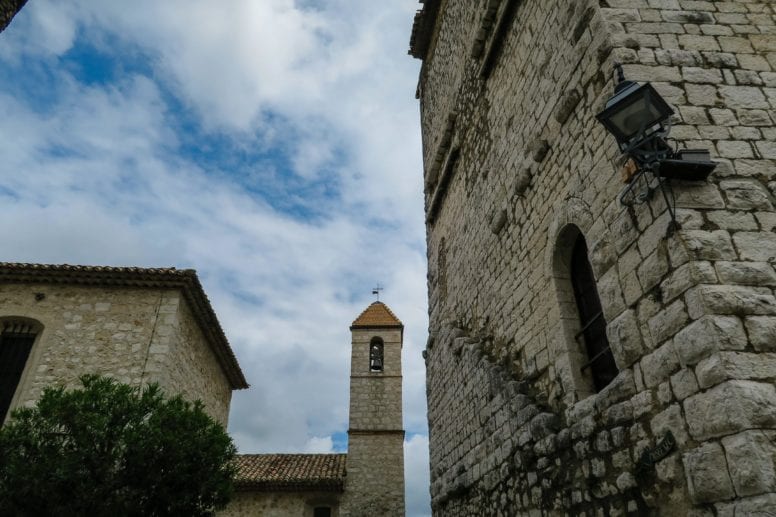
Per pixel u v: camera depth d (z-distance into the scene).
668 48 6.10
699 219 4.77
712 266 4.53
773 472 3.59
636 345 5.07
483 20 11.10
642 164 4.86
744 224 4.77
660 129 4.79
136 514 8.12
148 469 8.20
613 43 6.12
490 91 10.95
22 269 13.66
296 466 24.28
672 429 4.46
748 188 5.00
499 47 10.55
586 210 6.40
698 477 4.04
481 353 10.04
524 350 8.24
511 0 9.76
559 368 6.97
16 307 13.58
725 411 3.93
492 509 8.80
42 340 13.16
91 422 8.18
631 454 5.00
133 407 8.74
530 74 8.82
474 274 11.20
